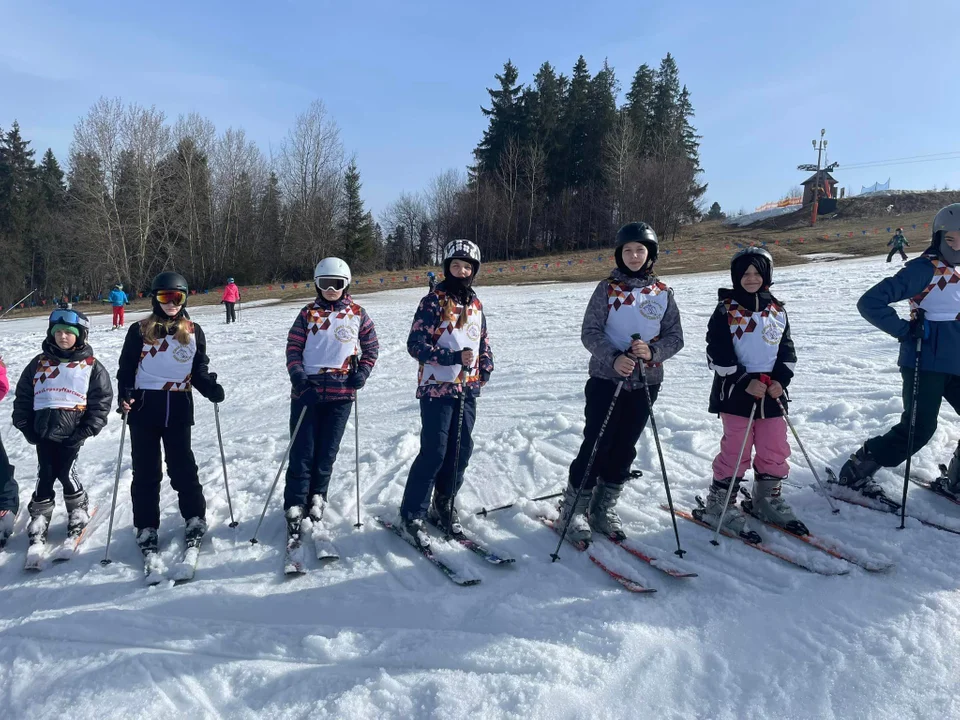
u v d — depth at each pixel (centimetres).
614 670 248
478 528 386
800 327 971
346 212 4531
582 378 757
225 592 325
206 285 4128
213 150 4316
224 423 725
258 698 247
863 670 242
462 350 352
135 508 380
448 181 5481
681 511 388
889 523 352
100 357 1252
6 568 367
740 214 6031
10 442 670
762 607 287
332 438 399
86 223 3841
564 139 5034
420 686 245
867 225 4131
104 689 253
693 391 641
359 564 347
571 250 4906
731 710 229
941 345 351
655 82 5534
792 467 432
